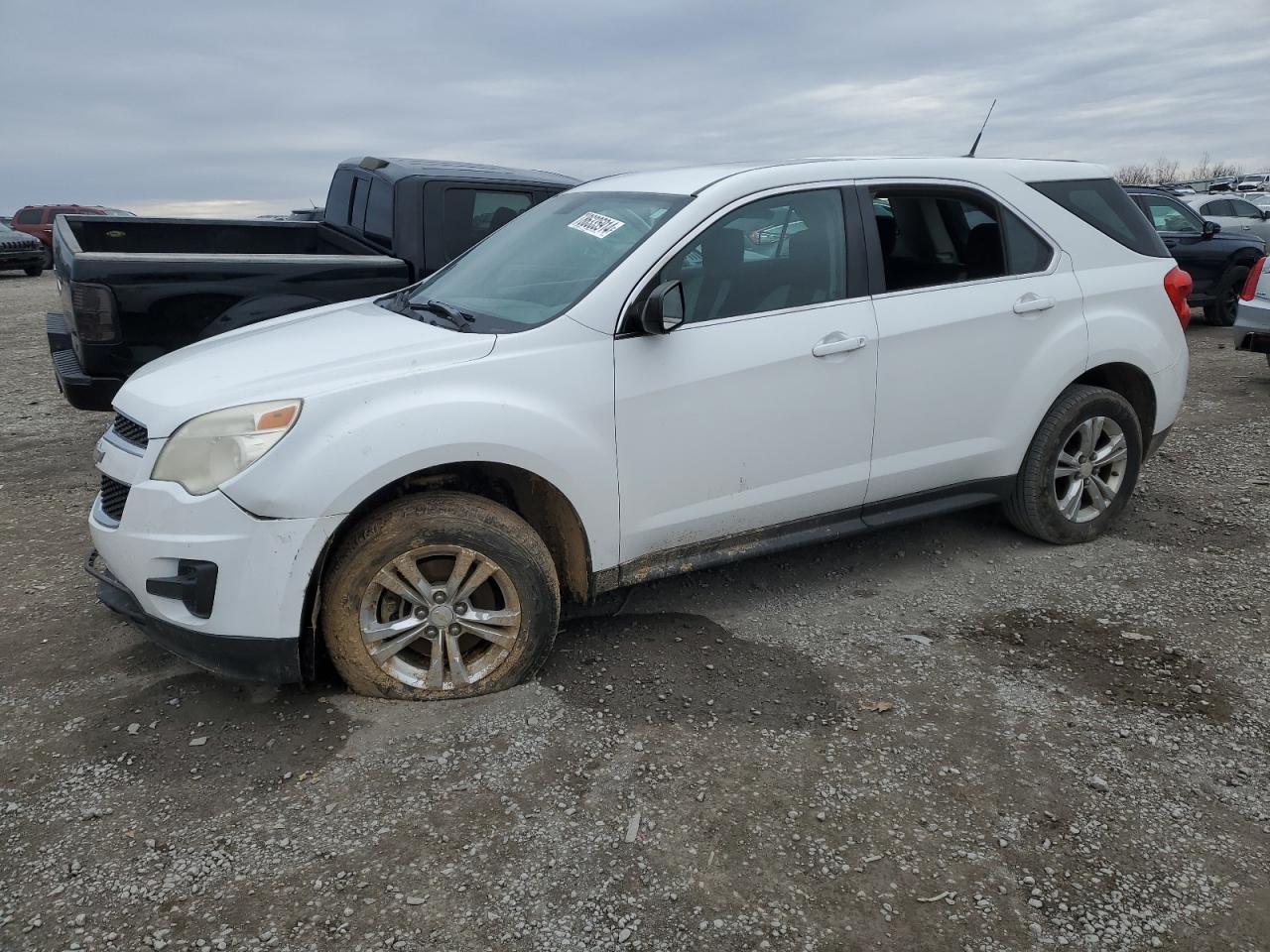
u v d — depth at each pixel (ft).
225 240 24.52
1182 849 8.41
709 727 10.27
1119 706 10.72
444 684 10.68
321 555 9.73
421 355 10.35
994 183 14.14
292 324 12.75
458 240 21.88
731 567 14.85
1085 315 14.58
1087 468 15.25
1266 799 9.10
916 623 12.92
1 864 8.16
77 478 20.20
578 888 7.88
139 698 10.83
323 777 9.30
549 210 14.14
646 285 11.27
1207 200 70.13
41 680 11.27
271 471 9.46
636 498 11.37
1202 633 12.50
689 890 7.88
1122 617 13.01
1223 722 10.39
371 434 9.68
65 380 17.03
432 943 7.30
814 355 12.21
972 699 10.88
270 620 9.68
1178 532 16.24
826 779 9.34
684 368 11.40
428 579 10.53
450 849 8.33
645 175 13.89
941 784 9.28
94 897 7.77
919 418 13.29
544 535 11.75
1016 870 8.13
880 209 13.14
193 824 8.67
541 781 9.25
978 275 13.85
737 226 12.05
